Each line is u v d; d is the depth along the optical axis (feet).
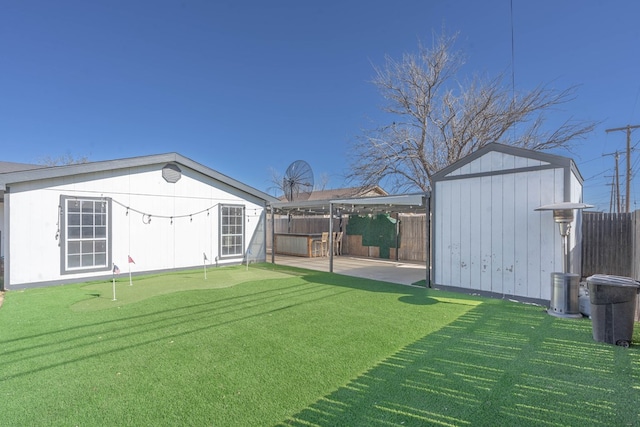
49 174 26.55
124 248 31.04
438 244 25.76
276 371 11.03
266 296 22.59
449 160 49.52
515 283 21.95
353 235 53.93
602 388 9.80
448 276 25.14
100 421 8.29
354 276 31.60
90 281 28.63
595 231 30.17
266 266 39.06
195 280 29.07
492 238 23.06
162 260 33.63
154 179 33.09
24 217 25.85
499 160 22.86
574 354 12.40
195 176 36.29
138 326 15.98
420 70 50.11
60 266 27.32
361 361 11.78
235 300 21.39
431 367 11.25
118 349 13.08
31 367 11.46
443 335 14.53
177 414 8.57
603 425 8.00
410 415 8.43
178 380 10.44
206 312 18.48
